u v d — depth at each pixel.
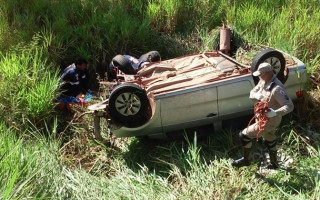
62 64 8.20
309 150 5.80
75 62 7.62
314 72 7.10
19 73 6.92
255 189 5.21
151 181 5.53
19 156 4.91
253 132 5.20
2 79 6.81
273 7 9.20
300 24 8.15
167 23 9.09
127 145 6.39
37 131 6.57
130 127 5.91
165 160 5.98
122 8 9.06
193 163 5.65
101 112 6.13
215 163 5.68
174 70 6.52
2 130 5.88
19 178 4.59
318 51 7.52
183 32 9.16
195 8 9.39
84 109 6.96
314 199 4.87
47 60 7.85
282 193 5.11
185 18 9.34
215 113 6.01
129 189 5.33
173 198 5.09
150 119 5.86
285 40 7.76
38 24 8.73
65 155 6.27
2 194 4.16
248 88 5.99
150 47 8.65
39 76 7.14
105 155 6.20
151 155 6.15
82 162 6.19
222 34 7.43
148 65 6.82
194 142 5.67
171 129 6.04
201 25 9.07
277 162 5.57
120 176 5.67
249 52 7.13
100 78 8.14
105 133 6.65
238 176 5.48
